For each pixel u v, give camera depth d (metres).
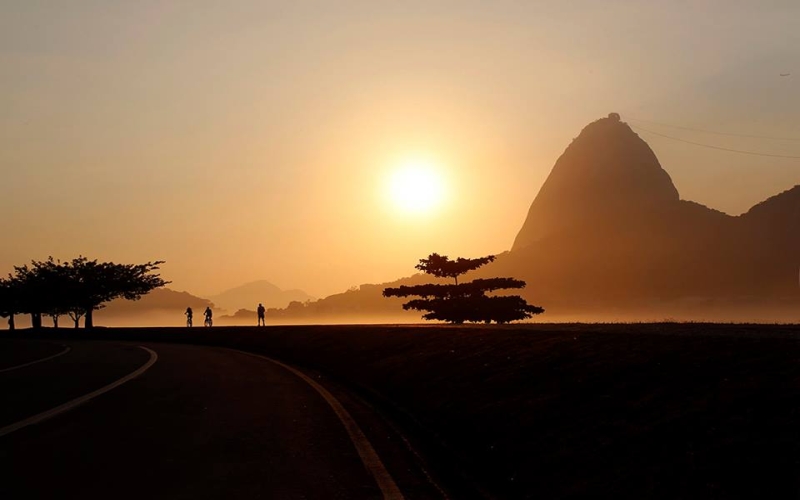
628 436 9.20
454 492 8.61
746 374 10.36
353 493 8.45
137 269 79.19
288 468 9.62
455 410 13.72
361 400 17.62
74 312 81.69
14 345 44.59
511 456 10.08
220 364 27.75
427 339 24.42
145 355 33.22
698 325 24.47
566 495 8.10
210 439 11.63
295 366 28.20
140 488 8.41
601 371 12.80
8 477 8.93
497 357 17.19
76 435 11.91
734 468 7.36
